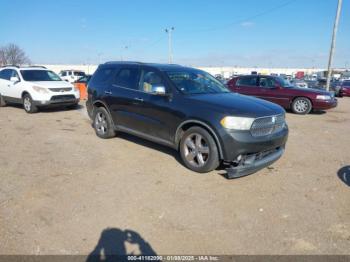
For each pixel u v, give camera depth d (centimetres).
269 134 470
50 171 490
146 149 620
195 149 486
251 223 345
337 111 1337
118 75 654
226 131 438
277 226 339
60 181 451
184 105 496
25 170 493
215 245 305
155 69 571
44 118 987
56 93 1077
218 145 451
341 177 487
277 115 484
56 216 352
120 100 623
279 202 396
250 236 320
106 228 330
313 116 1157
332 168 529
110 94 649
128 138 710
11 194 405
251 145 441
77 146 638
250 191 427
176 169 505
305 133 826
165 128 532
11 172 483
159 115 538
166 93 528
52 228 328
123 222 342
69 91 1124
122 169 505
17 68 1169
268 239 315
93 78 725
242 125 438
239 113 443
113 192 417
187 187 436
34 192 412
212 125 450
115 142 674
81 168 506
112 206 378
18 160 541
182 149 505
